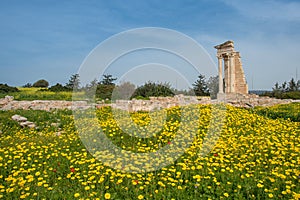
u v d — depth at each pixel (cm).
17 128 1241
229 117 1198
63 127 1270
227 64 3186
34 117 1405
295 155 693
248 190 511
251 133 961
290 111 1484
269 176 575
